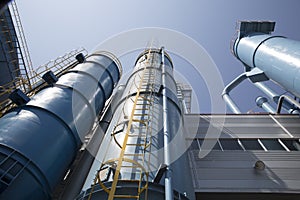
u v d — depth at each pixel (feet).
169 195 13.80
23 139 18.60
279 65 42.68
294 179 33.19
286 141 42.34
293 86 38.81
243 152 38.52
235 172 34.24
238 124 46.34
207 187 31.89
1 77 42.42
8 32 41.88
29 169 17.40
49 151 19.66
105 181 15.79
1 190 15.51
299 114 48.32
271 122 46.62
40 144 19.27
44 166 18.58
